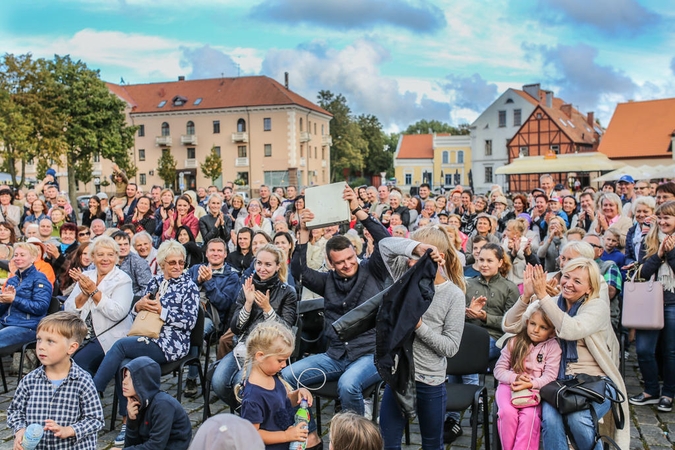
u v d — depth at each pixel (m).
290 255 7.28
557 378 3.90
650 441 4.65
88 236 8.34
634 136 46.25
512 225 7.14
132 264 6.63
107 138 42.31
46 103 39.34
